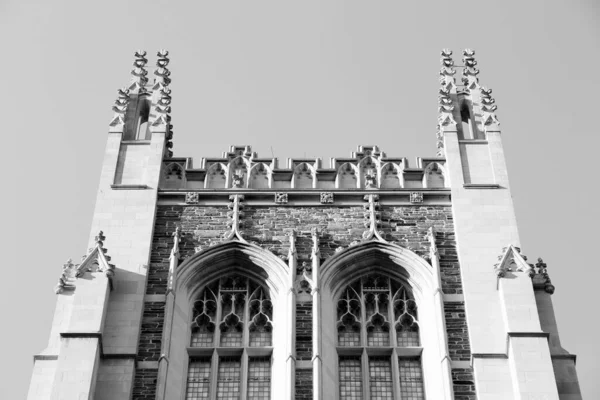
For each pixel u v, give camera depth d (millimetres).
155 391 42250
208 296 45906
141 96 53281
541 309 45312
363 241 47000
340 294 45875
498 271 44969
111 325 43688
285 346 43781
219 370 43781
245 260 46625
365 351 44125
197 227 47719
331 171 50062
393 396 43219
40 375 42906
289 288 45281
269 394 43156
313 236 47125
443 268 46188
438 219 48062
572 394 42812
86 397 40969
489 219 47562
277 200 48688
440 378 43031
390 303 45625
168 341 43688
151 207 48062
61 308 45000
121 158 50062
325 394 42656
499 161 49906
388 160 50375
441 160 50500
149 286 45375
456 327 44250
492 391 42156
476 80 53531
